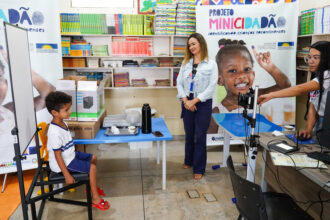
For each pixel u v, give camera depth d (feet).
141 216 7.79
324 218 6.75
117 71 13.93
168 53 14.06
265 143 6.59
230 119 8.91
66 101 6.68
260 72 12.39
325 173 5.09
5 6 9.18
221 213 7.95
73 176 7.01
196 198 8.75
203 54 9.32
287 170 7.97
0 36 8.86
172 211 8.04
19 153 5.44
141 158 12.08
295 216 5.38
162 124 9.59
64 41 12.59
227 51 12.11
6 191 9.18
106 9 13.26
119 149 13.21
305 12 12.37
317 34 11.46
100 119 8.89
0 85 8.99
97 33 12.71
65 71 13.32
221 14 11.87
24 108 5.97
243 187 4.58
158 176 10.32
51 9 9.80
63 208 8.16
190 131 10.39
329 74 7.25
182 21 12.91
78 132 7.88
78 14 12.41
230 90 12.41
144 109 8.27
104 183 9.77
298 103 14.08
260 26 12.07
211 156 12.38
